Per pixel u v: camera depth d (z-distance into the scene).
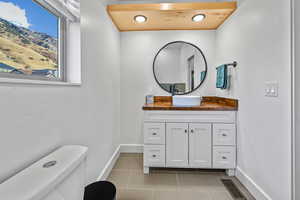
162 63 2.66
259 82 1.51
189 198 1.60
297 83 1.13
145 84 2.69
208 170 2.15
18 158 0.71
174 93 2.66
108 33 2.06
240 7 1.84
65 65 1.24
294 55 1.13
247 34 1.70
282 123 1.24
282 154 1.25
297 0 1.12
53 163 0.75
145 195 1.65
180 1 2.45
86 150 0.93
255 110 1.58
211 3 1.96
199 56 2.63
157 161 2.04
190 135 2.01
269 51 1.37
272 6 1.32
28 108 0.76
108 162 2.05
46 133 0.89
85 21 1.38
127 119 2.72
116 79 2.46
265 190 1.45
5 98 0.65
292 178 1.16
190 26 2.51
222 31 2.35
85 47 1.38
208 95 2.65
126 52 2.67
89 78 1.47
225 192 1.70
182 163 2.03
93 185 1.24
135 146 2.72
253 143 1.62
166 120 2.02
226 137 1.98
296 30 1.12
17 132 0.70
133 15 2.12
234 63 1.95
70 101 1.14
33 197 0.51
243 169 1.82
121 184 1.83
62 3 1.03
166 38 2.64
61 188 0.68
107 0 2.00
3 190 0.54
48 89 0.91
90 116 1.49
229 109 1.95
